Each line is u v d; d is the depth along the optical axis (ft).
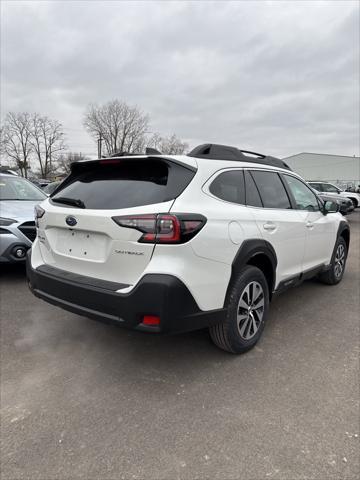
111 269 8.04
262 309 10.23
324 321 12.31
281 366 9.24
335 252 15.81
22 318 12.27
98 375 8.77
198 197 8.18
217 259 8.23
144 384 8.39
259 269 9.88
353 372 8.98
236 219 8.98
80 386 8.30
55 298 9.05
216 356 9.73
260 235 9.72
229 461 6.10
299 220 12.03
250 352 9.98
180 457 6.18
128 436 6.68
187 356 9.73
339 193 67.10
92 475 5.81
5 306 13.35
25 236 15.51
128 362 9.40
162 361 9.46
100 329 11.42
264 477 5.77
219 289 8.41
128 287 7.70
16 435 6.69
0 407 7.50
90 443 6.50
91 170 9.84
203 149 9.44
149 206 7.68
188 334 11.07
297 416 7.26
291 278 11.98
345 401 7.77
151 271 7.37
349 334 11.25
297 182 13.28
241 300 9.32
